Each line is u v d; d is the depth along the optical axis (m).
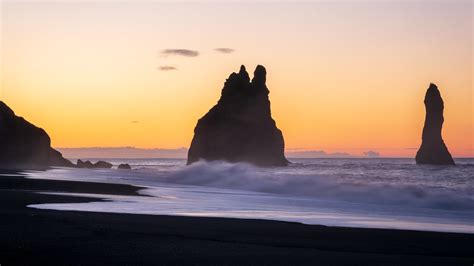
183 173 68.44
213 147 132.62
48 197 34.25
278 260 15.70
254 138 134.25
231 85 139.25
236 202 34.66
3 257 15.41
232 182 54.75
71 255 15.77
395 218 26.61
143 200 34.47
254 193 43.81
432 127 161.25
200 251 16.75
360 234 20.44
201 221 23.41
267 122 138.12
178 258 15.70
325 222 24.25
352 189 41.62
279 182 49.72
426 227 23.14
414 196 37.09
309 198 39.00
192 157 134.88
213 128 133.75
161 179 66.38
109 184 50.06
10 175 68.00
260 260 15.66
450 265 15.45
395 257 16.39
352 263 15.50
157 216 24.97
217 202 34.38
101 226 21.14
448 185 46.75
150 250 16.70
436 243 18.73
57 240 17.95
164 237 19.02
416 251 17.31
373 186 42.47
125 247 17.05
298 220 24.80
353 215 27.70
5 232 19.39
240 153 132.50
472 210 31.64
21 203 30.12
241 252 16.72
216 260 15.57
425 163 161.38
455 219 26.59
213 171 66.88
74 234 19.14
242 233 20.28
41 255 15.71
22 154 122.06
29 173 78.69
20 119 128.25
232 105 136.75
